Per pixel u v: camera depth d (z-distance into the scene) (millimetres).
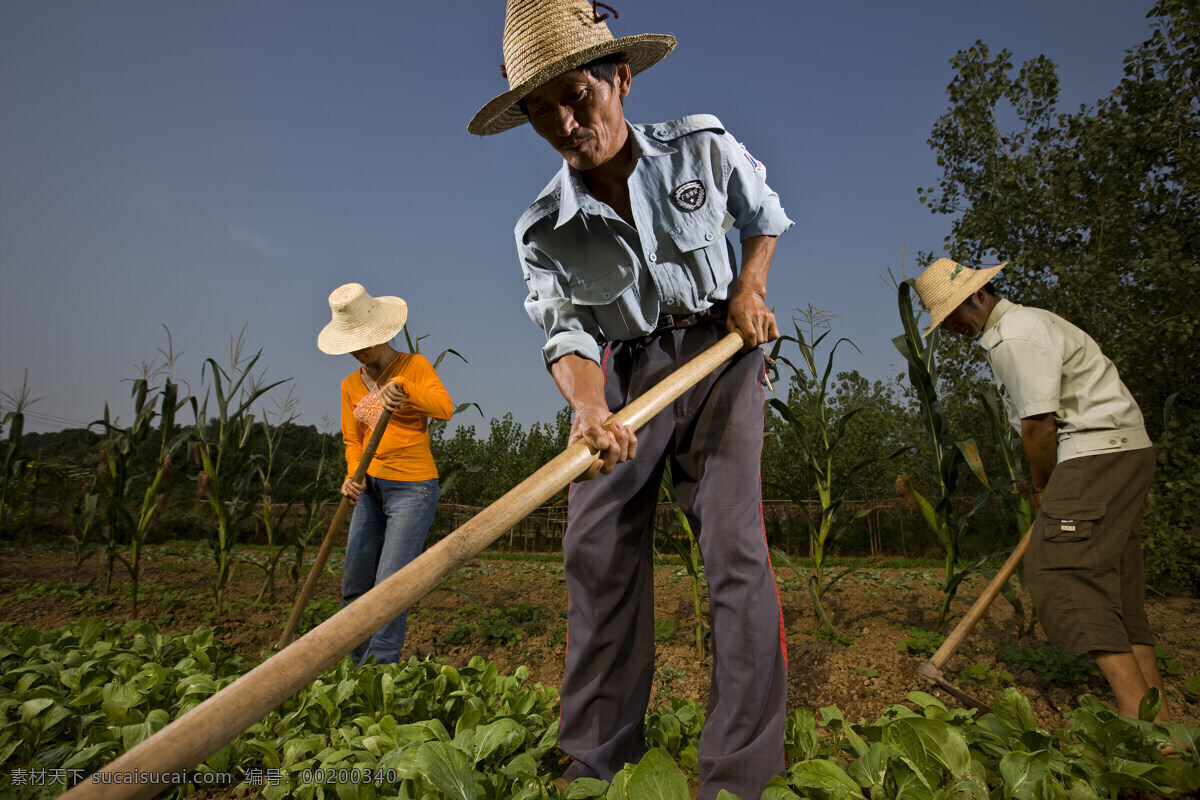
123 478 5734
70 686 2793
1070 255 7344
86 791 899
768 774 1725
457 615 5027
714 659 1870
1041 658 3139
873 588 5227
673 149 1981
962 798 1602
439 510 11953
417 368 3586
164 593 6383
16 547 10320
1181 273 6355
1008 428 4047
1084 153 7281
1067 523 2447
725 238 2105
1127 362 6445
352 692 2479
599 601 2002
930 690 2953
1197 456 5527
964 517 3947
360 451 3650
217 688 2686
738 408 1994
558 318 2084
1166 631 3961
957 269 3102
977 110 8008
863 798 1697
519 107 1981
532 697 2490
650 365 2137
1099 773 1769
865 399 14445
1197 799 1747
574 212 1994
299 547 6215
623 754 2010
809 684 3064
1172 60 6848
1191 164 6691
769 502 12523
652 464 2041
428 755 1705
